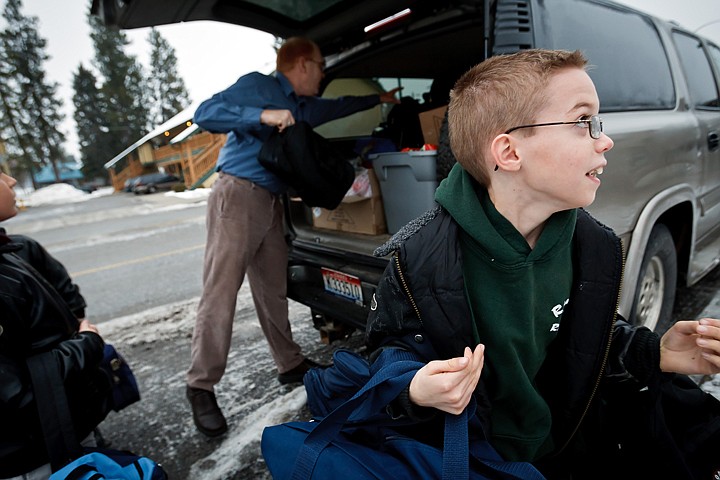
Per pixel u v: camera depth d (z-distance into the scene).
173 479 1.88
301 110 2.23
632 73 2.06
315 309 2.24
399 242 0.90
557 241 0.86
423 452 0.83
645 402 1.03
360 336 3.03
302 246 2.40
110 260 7.00
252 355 2.95
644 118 2.01
